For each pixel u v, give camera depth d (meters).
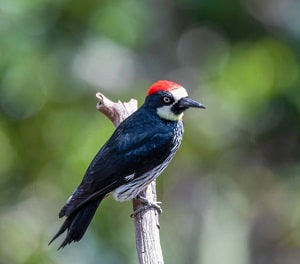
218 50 18.66
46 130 16.56
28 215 17.08
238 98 17.36
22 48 16.00
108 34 16.47
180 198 19.16
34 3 16.02
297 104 17.39
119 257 16.45
